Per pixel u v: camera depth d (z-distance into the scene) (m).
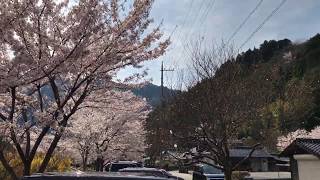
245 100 21.14
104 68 11.82
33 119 11.91
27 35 10.30
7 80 9.88
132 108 18.72
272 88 25.23
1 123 10.62
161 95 30.84
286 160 70.50
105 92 14.16
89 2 10.50
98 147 29.33
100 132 28.06
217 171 30.33
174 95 24.48
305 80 50.69
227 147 20.72
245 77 22.83
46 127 11.38
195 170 33.53
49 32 10.92
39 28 10.34
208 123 20.77
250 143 28.17
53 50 10.73
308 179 20.31
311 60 70.50
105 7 10.94
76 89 11.95
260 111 21.62
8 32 9.72
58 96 11.79
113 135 29.09
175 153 33.81
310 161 20.28
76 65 10.95
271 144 22.91
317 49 72.06
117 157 32.38
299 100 32.38
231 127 20.91
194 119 21.36
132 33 11.39
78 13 10.51
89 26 10.53
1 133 10.77
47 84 12.31
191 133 21.61
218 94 20.75
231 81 21.36
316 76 56.38
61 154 26.28
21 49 9.87
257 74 23.42
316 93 49.38
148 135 34.59
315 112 45.38
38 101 12.13
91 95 14.41
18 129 11.33
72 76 12.36
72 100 14.23
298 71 62.09
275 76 26.14
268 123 22.64
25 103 11.95
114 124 27.72
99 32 11.05
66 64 10.52
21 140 11.35
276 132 24.53
